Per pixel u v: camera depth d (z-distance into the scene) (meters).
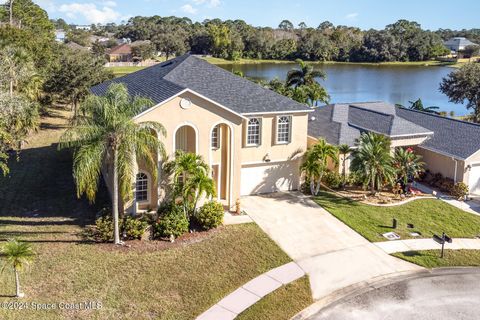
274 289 20.02
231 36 150.38
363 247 24.08
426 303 19.30
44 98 52.44
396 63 152.00
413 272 21.83
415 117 40.69
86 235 23.67
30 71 45.00
